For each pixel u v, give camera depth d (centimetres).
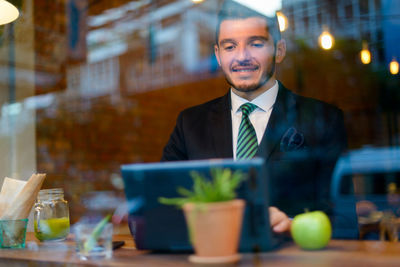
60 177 366
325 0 450
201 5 497
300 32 467
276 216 99
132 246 112
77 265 95
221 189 81
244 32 152
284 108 151
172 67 525
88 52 411
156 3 484
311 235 89
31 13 340
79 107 397
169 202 93
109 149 436
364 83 528
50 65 365
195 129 159
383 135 533
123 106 470
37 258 106
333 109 154
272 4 157
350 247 93
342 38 483
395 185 298
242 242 83
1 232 129
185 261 85
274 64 156
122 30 462
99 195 375
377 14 464
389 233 125
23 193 147
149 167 96
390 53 507
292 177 136
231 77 154
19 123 337
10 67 332
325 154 144
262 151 144
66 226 143
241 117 152
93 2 413
